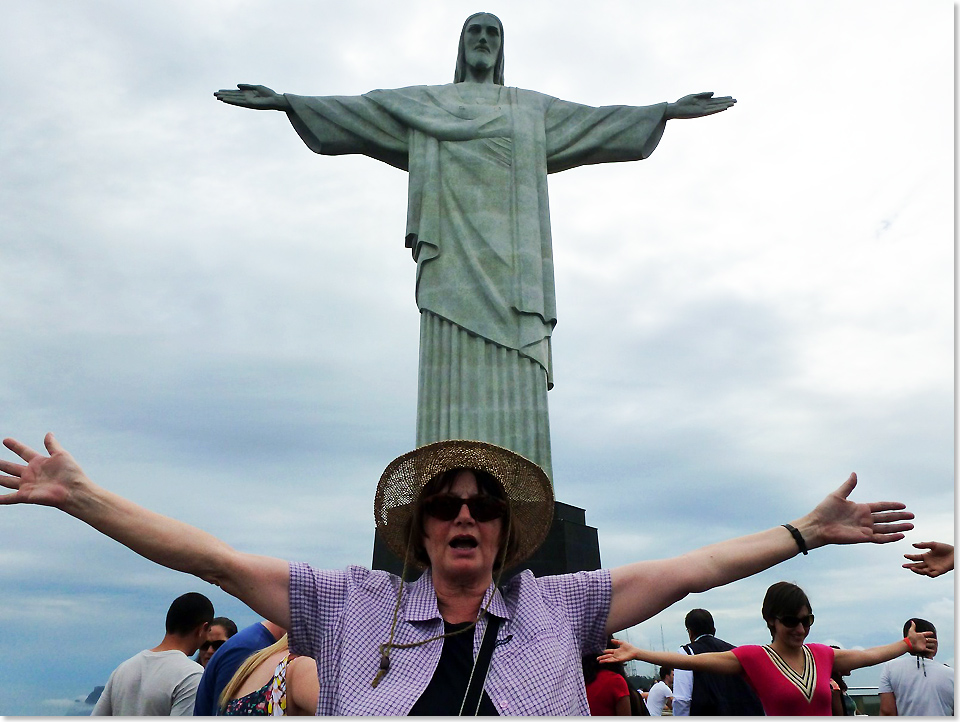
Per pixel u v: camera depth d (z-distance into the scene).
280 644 8.02
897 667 13.36
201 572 5.64
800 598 10.29
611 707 10.86
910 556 6.37
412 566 6.68
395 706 5.34
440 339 23.33
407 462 6.59
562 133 26.19
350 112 25.66
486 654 5.69
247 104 25.27
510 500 6.69
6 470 5.34
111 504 5.44
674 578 6.03
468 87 26.73
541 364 23.06
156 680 10.30
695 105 26.25
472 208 24.48
